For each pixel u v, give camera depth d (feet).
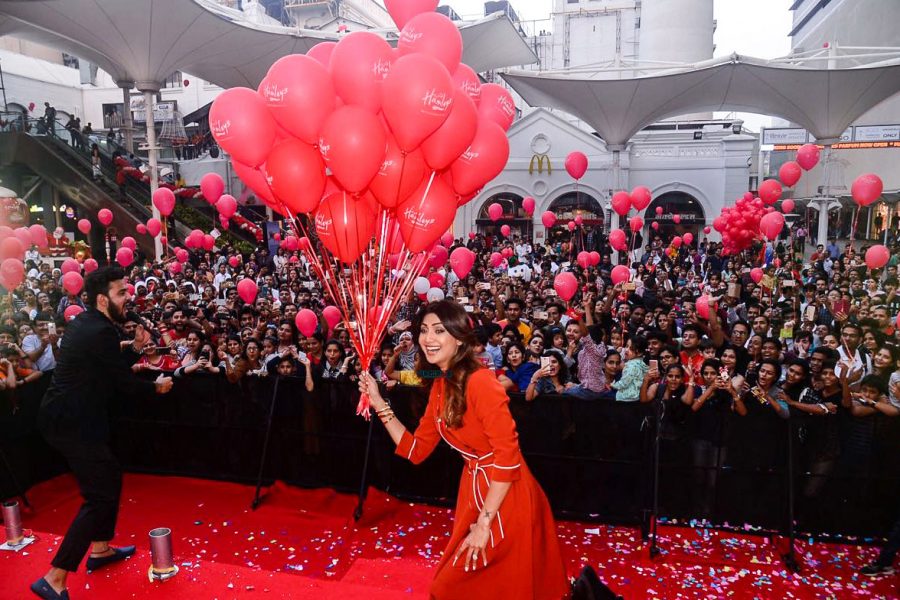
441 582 8.05
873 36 90.53
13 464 18.30
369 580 11.82
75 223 76.59
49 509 17.79
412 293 30.12
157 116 109.19
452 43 12.80
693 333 21.33
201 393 19.69
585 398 16.88
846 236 96.22
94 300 11.42
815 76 61.57
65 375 10.99
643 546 15.61
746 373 20.67
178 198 82.38
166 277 48.29
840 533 15.85
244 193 92.58
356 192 12.40
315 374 20.33
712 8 106.11
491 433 7.57
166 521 17.04
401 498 18.49
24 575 11.07
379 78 11.86
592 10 138.82
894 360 18.53
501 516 7.73
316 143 12.30
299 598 10.39
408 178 12.62
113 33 57.88
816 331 26.04
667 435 16.48
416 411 18.19
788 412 15.71
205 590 10.66
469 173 13.43
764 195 38.40
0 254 26.68
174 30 58.59
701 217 91.71
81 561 11.24
